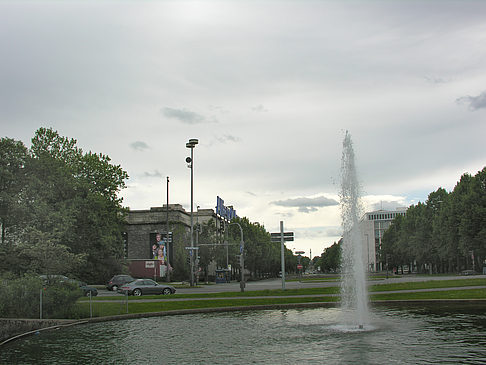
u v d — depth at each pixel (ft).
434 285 119.65
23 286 79.05
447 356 42.88
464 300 90.68
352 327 63.52
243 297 111.04
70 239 175.01
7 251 153.07
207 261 277.03
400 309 84.48
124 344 55.16
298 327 65.05
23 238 157.38
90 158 212.64
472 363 39.96
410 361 41.16
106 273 203.31
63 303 80.23
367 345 49.65
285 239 139.44
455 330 57.82
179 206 327.06
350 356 44.14
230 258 304.50
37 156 188.55
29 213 163.94
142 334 62.80
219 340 56.08
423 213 307.99
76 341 58.65
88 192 194.18
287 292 120.37
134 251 308.40
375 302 92.48
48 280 85.15
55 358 48.08
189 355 47.32
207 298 111.24
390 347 48.06
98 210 196.13
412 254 322.14
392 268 440.04
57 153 199.11
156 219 310.24
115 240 204.33
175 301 101.30
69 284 84.23
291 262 571.69
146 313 85.40
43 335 65.62
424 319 69.00
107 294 147.84
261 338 56.59
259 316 80.64
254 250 333.62
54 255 88.79
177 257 265.34
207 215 376.89
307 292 118.32
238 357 45.55
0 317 76.28
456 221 238.89
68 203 182.91
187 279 264.72
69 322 75.97
